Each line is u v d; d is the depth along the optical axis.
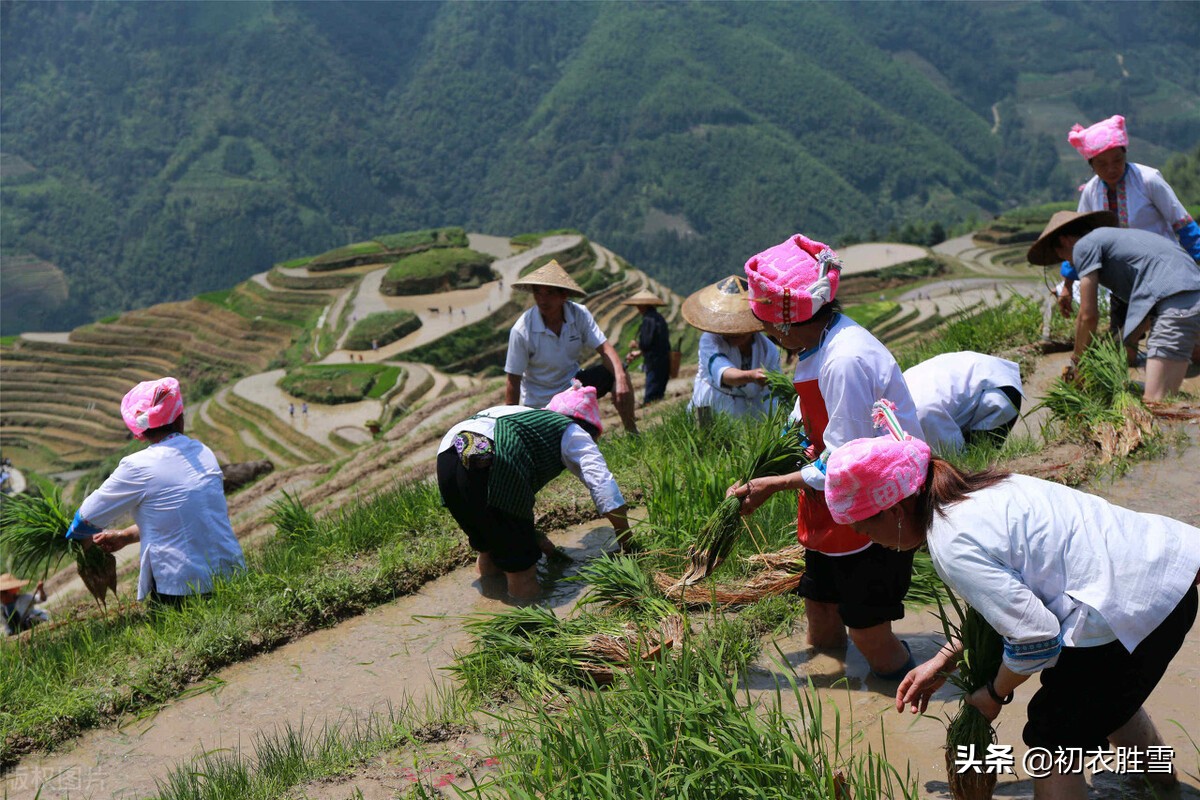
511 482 5.72
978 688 3.19
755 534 5.90
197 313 125.44
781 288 3.85
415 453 16.95
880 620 4.18
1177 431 6.65
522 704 4.69
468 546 6.87
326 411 69.62
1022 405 8.56
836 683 4.38
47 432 109.25
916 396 6.72
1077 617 2.88
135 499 6.81
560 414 6.04
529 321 8.29
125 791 4.52
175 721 5.21
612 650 4.71
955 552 2.94
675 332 54.84
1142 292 7.30
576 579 5.86
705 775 3.32
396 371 75.12
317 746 4.58
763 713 4.18
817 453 4.28
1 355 123.00
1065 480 6.14
